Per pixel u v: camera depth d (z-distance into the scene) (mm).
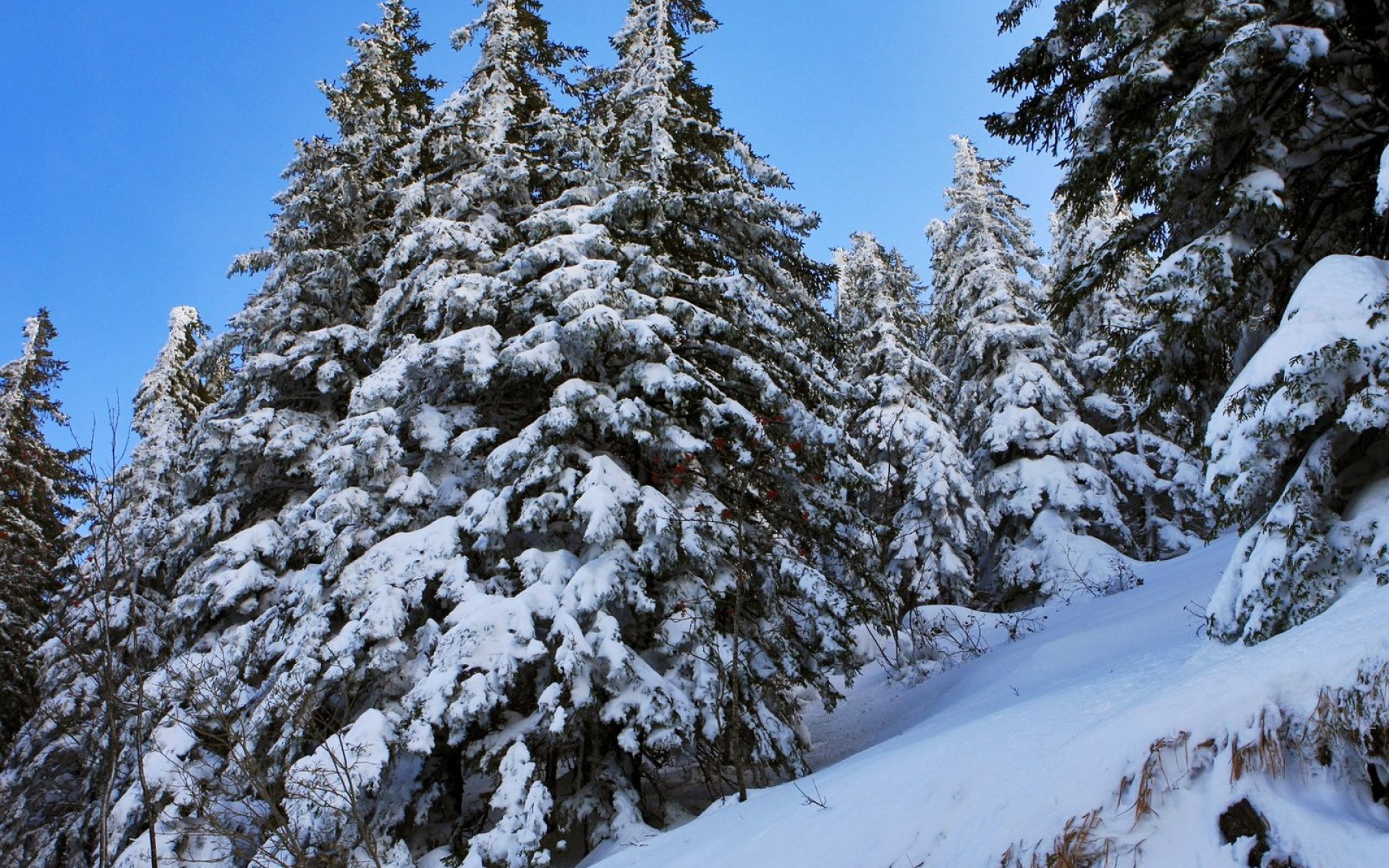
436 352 10648
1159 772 3182
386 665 8969
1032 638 11531
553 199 14305
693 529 9562
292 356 14820
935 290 27625
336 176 16312
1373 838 2637
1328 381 5027
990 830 3443
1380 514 4637
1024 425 20906
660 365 10305
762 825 5723
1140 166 7480
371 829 8305
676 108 13484
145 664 12172
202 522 13734
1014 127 9148
